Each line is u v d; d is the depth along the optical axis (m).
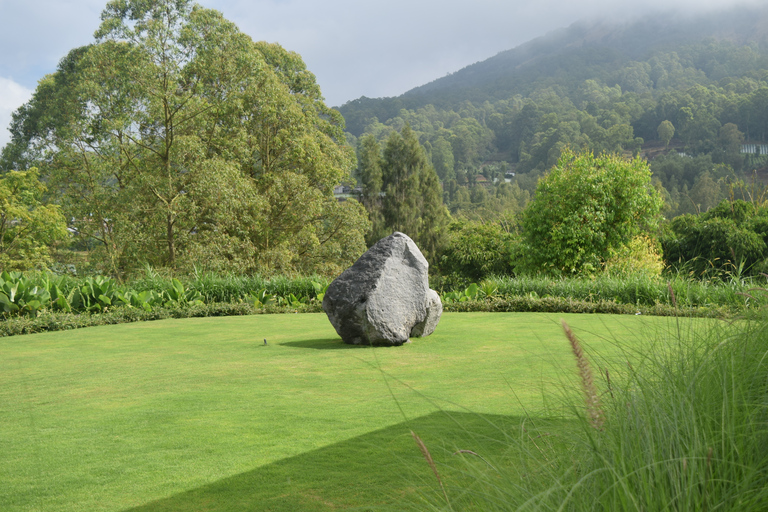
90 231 24.84
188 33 20.12
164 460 3.20
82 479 2.96
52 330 9.38
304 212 21.95
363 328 6.83
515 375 5.00
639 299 10.95
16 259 23.34
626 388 2.02
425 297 7.27
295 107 24.16
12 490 2.83
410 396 4.42
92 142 22.91
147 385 5.12
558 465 1.78
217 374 5.51
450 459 2.99
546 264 15.93
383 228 37.03
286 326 9.19
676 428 1.59
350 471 2.95
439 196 38.06
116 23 19.95
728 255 18.69
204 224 21.31
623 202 15.54
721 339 2.31
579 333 7.20
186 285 13.57
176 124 21.17
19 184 23.78
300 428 3.71
